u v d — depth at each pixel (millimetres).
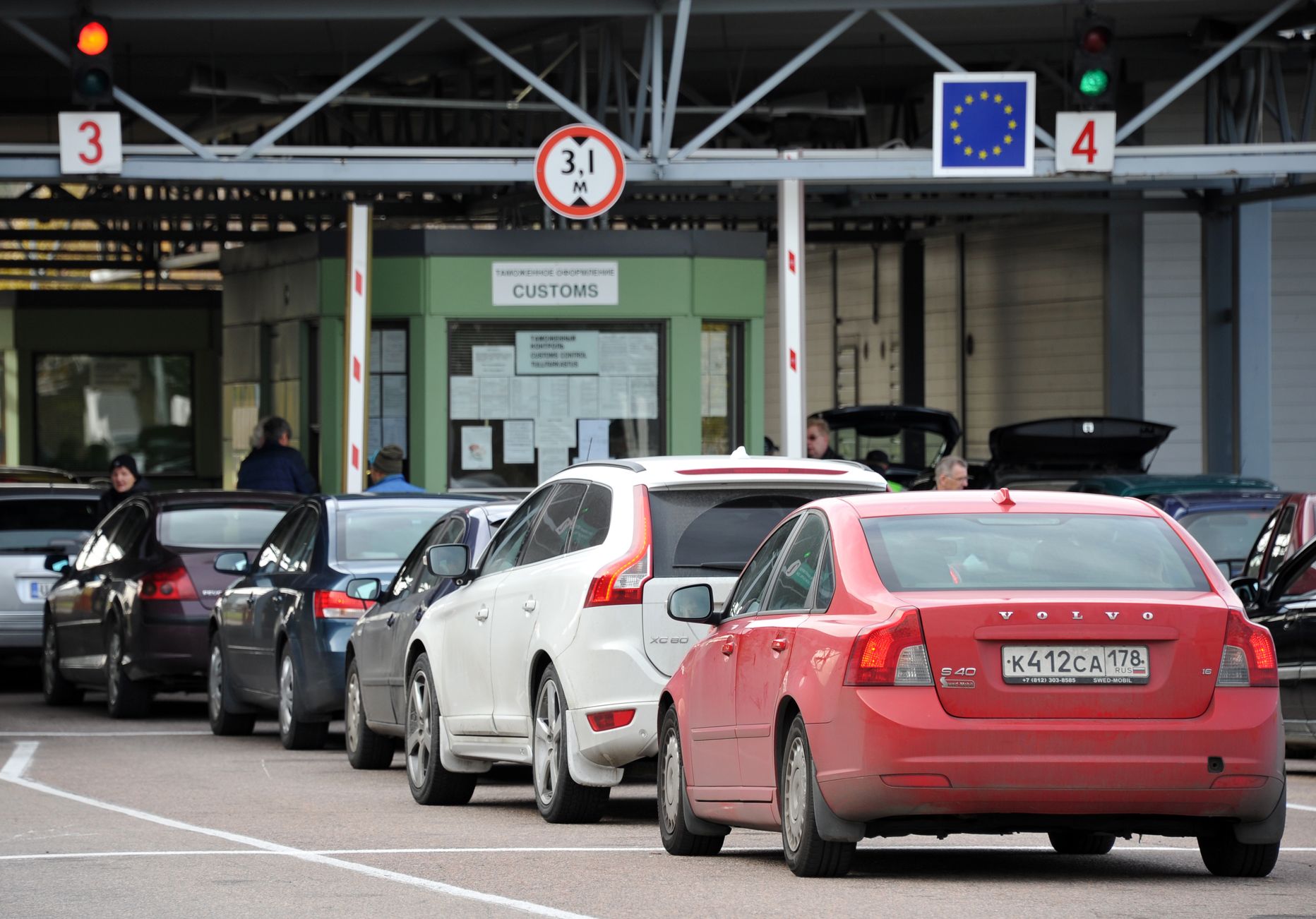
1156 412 103250
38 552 67500
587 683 33469
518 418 77375
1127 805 25312
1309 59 88375
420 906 25391
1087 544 27125
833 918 23641
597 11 69562
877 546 26953
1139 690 25359
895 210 95500
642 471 34250
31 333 119250
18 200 102625
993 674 25266
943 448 89375
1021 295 112250
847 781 25469
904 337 124500
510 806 38781
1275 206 90062
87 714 61781
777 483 34094
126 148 68188
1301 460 104688
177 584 56781
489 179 69500
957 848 31422
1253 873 27078
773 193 97750
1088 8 68250
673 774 31234
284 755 49281
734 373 79250
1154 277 103250
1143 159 69375
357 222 71812
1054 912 23953
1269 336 90312
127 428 120062
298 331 83000
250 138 118250
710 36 89688
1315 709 44531
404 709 42031
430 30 86062
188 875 28422
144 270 144750
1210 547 57125
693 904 25047
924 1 68188
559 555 35594
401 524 50062
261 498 60031
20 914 25047
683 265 77875
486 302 77000
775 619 28234
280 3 67375
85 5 66000
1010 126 68500
